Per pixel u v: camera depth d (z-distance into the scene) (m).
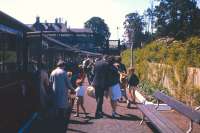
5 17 11.46
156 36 94.50
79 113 15.68
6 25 11.79
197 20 91.31
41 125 12.90
